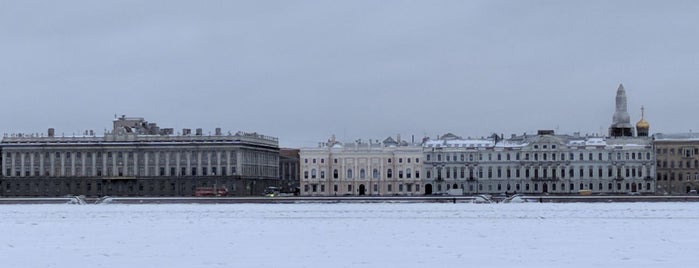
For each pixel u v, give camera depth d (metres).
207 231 115.69
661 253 87.31
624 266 78.62
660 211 163.12
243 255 87.31
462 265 79.75
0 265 80.94
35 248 94.50
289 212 165.88
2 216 154.88
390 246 95.25
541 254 87.06
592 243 97.25
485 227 121.25
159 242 100.50
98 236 108.44
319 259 83.88
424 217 146.38
